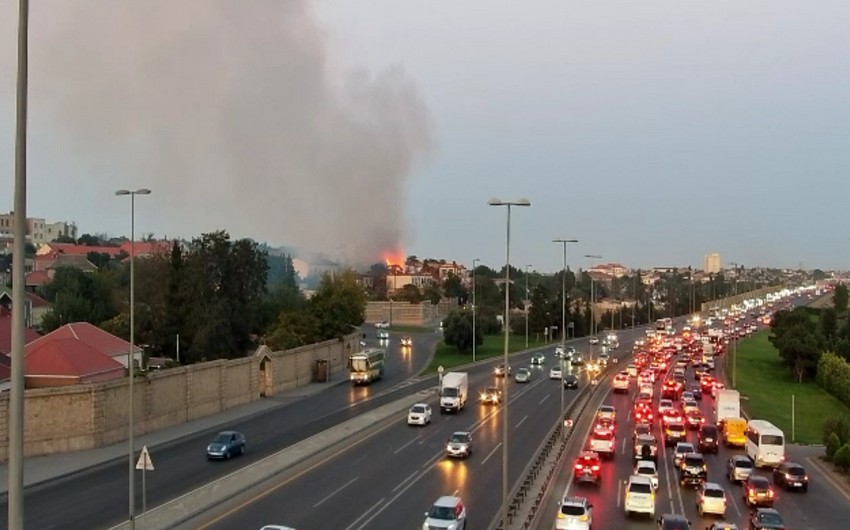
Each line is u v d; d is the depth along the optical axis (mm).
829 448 58000
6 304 108125
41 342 69438
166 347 105625
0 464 46375
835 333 128250
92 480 44656
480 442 59656
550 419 71688
